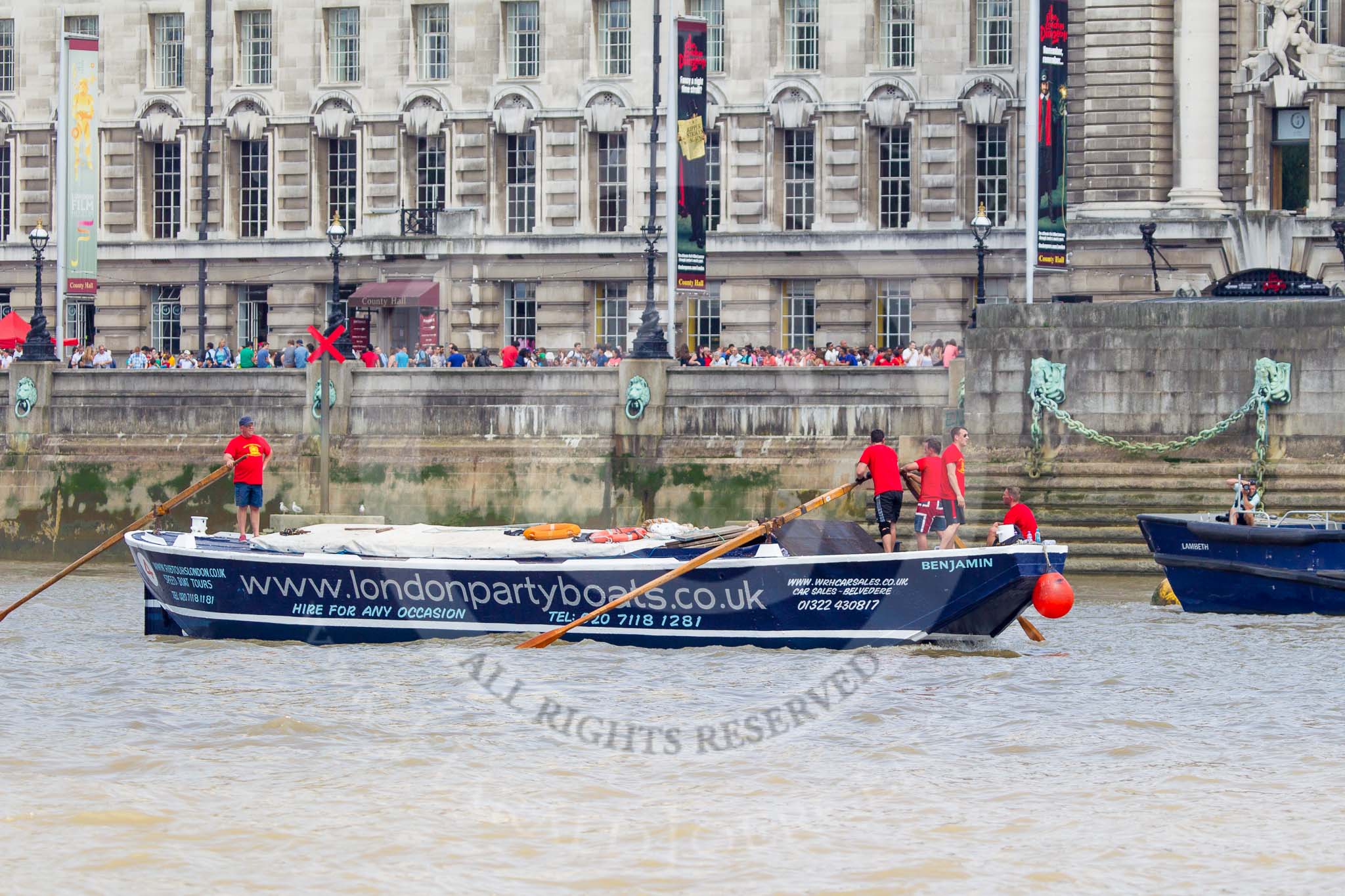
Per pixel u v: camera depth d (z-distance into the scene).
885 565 114.19
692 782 84.50
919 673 111.06
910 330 194.62
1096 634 134.12
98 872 70.75
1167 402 196.00
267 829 76.19
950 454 115.06
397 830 76.19
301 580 122.12
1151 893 69.25
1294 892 69.44
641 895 68.50
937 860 72.62
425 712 99.44
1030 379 197.88
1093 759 89.50
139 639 127.56
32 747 90.88
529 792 82.50
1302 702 104.69
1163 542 151.62
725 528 122.56
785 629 116.12
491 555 120.62
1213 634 134.88
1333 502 190.88
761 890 69.06
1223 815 79.44
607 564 117.38
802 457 199.62
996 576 112.94
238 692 105.38
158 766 87.19
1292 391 193.88
